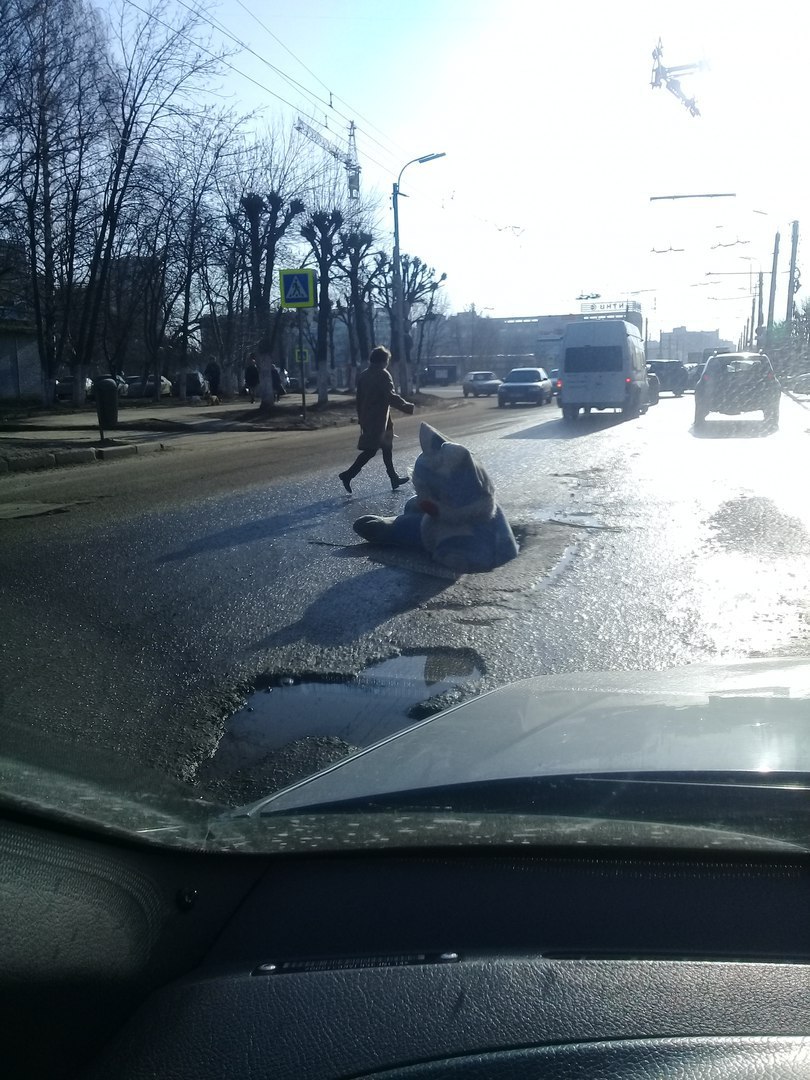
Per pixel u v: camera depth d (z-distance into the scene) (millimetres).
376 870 2227
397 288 37469
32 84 25125
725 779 2332
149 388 47719
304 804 2484
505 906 2123
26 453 17156
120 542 9148
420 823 2262
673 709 2914
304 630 6305
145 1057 1837
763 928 2037
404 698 5098
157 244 35812
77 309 39688
